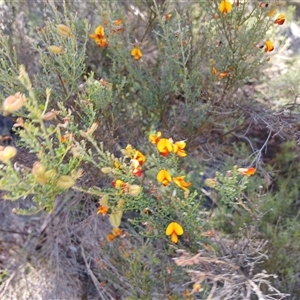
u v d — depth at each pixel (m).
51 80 0.36
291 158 0.43
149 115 0.43
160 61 0.42
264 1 0.39
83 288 0.38
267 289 0.34
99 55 0.44
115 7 0.47
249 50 0.36
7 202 0.41
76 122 0.35
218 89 0.40
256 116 0.39
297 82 0.44
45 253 0.40
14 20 0.45
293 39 0.51
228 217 0.38
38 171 0.22
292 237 0.37
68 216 0.39
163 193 0.30
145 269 0.33
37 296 0.38
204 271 0.29
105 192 0.28
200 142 0.43
